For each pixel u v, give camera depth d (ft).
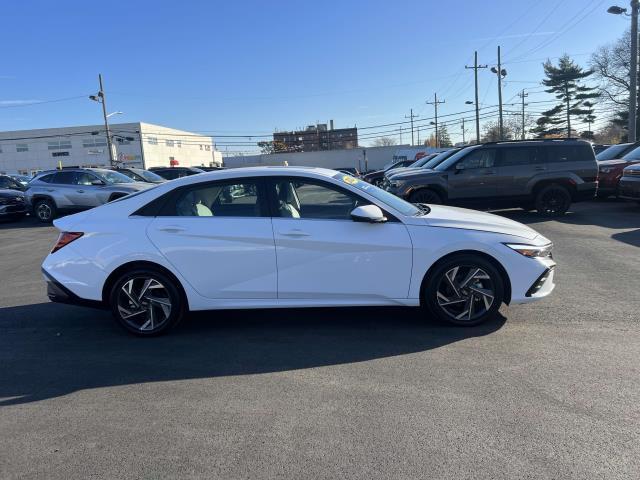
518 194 36.91
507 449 8.95
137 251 14.61
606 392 10.91
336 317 16.44
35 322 17.13
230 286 14.73
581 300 17.42
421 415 10.21
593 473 8.23
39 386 12.21
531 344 13.69
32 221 52.21
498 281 14.65
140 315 15.24
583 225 33.40
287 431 9.82
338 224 14.55
